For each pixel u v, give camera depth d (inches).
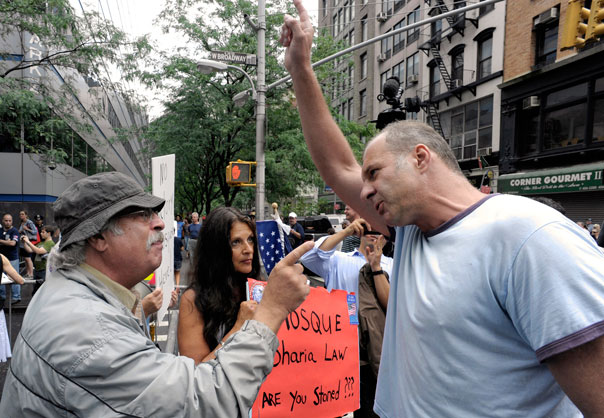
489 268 40.8
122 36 457.4
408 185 47.1
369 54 1270.9
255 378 45.3
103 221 48.1
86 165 919.7
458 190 47.9
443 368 42.6
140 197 51.3
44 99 455.5
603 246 138.4
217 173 805.2
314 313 97.0
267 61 657.6
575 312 34.9
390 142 49.1
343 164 64.7
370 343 107.4
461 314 41.5
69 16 435.2
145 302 97.3
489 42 807.7
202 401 41.6
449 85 895.7
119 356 41.0
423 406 44.5
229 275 93.0
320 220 641.6
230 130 668.7
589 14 330.6
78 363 40.3
